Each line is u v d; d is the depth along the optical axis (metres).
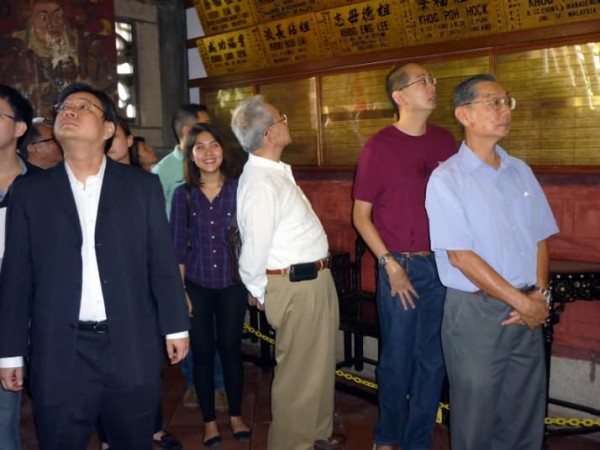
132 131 4.52
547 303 1.98
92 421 1.80
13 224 1.72
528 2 2.93
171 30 4.66
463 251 1.95
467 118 1.99
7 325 1.71
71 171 1.78
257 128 2.35
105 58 4.23
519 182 2.04
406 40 3.43
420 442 2.59
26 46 3.86
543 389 2.08
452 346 2.06
